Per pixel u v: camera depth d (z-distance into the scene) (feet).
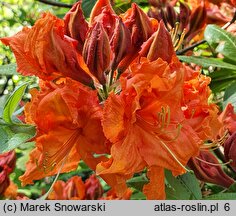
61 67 0.91
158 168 0.88
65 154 0.90
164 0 1.47
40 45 0.89
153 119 0.90
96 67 0.91
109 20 0.94
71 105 0.86
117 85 0.94
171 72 0.89
